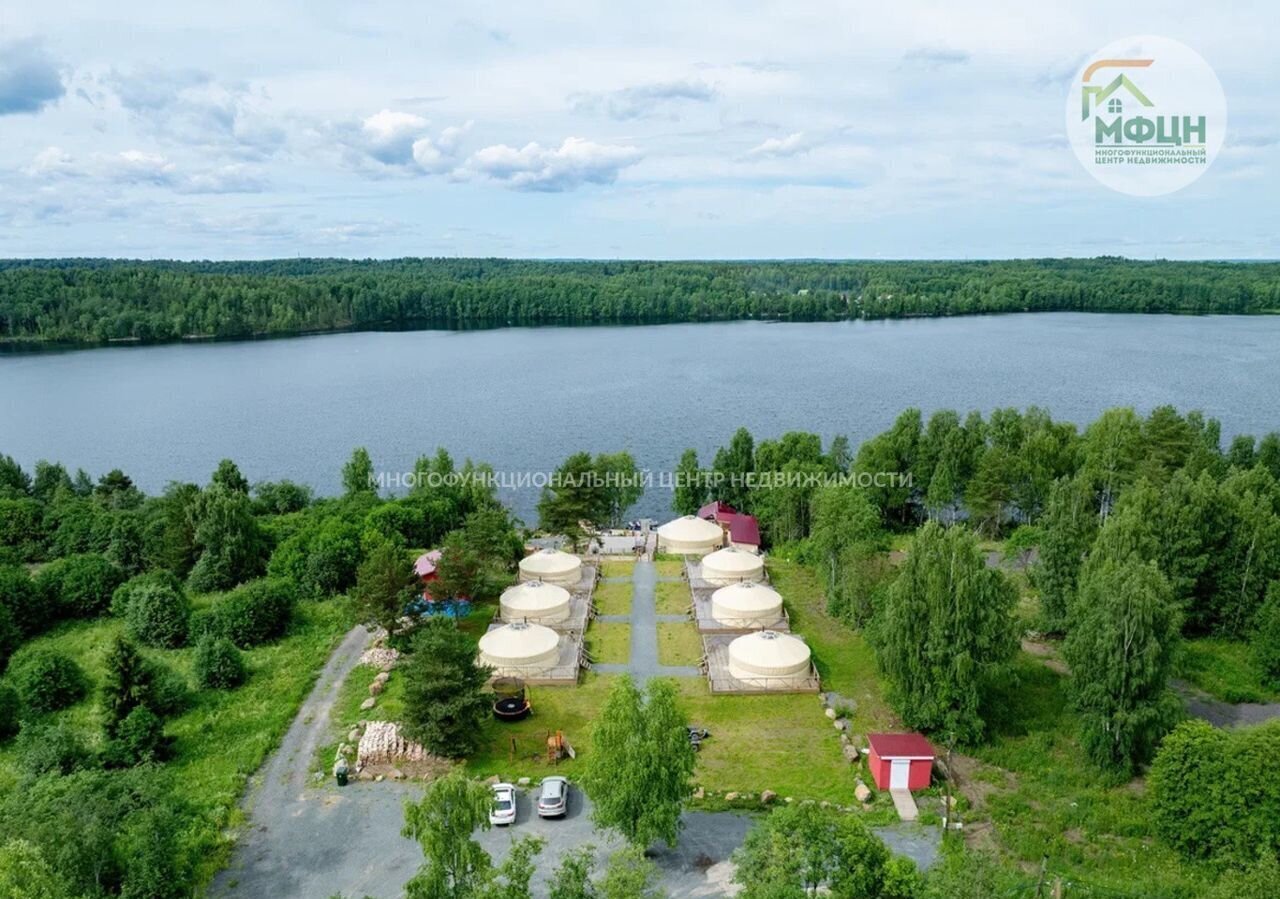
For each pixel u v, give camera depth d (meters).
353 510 96.38
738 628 70.94
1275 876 34.69
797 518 95.06
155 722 52.16
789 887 33.47
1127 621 48.59
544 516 93.19
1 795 47.88
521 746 53.53
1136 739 49.50
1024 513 103.75
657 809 39.69
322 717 57.59
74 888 35.50
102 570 77.56
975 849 42.16
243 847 43.47
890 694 55.75
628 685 42.69
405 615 66.38
